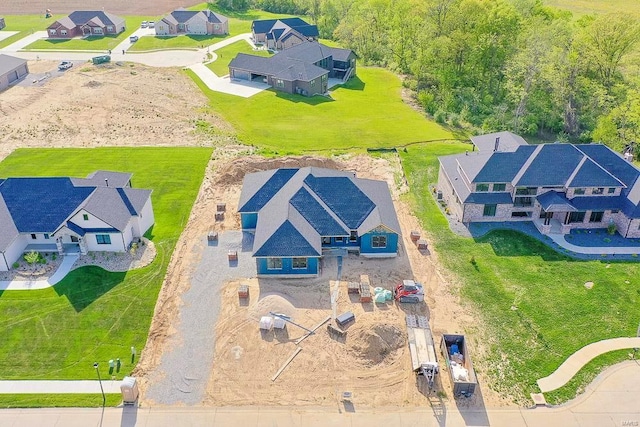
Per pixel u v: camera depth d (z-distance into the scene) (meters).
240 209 52.12
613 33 82.38
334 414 34.41
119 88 94.69
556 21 99.19
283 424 33.72
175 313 42.53
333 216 49.62
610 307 43.81
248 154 70.12
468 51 95.31
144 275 46.81
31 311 42.50
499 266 48.91
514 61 89.62
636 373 37.59
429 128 81.69
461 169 57.78
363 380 36.84
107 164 66.88
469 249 51.38
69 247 49.78
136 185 61.72
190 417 34.12
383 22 120.44
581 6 149.75
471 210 55.12
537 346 40.00
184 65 111.81
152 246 50.72
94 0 177.88
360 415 34.31
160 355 38.69
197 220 55.19
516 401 35.62
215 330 40.84
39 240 49.59
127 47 126.00
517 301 44.44
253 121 82.62
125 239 49.62
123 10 167.38
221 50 124.75
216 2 177.38
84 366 37.69
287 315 42.06
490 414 34.59
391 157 70.88
